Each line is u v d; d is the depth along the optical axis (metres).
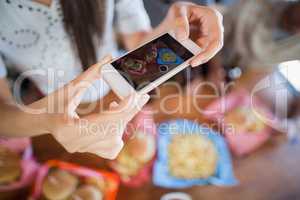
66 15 0.76
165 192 0.74
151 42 0.60
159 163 0.77
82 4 0.75
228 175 0.76
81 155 0.77
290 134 0.82
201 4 0.82
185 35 0.62
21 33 0.79
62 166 0.75
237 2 0.93
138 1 0.91
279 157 0.79
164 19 0.83
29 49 0.79
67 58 0.80
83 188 0.72
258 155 0.79
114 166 0.76
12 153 0.75
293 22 0.92
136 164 0.76
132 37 0.92
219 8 0.94
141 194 0.73
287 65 0.92
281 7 0.92
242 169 0.77
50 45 0.79
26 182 0.73
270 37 0.92
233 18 0.91
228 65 0.89
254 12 0.92
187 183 0.75
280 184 0.76
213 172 0.77
